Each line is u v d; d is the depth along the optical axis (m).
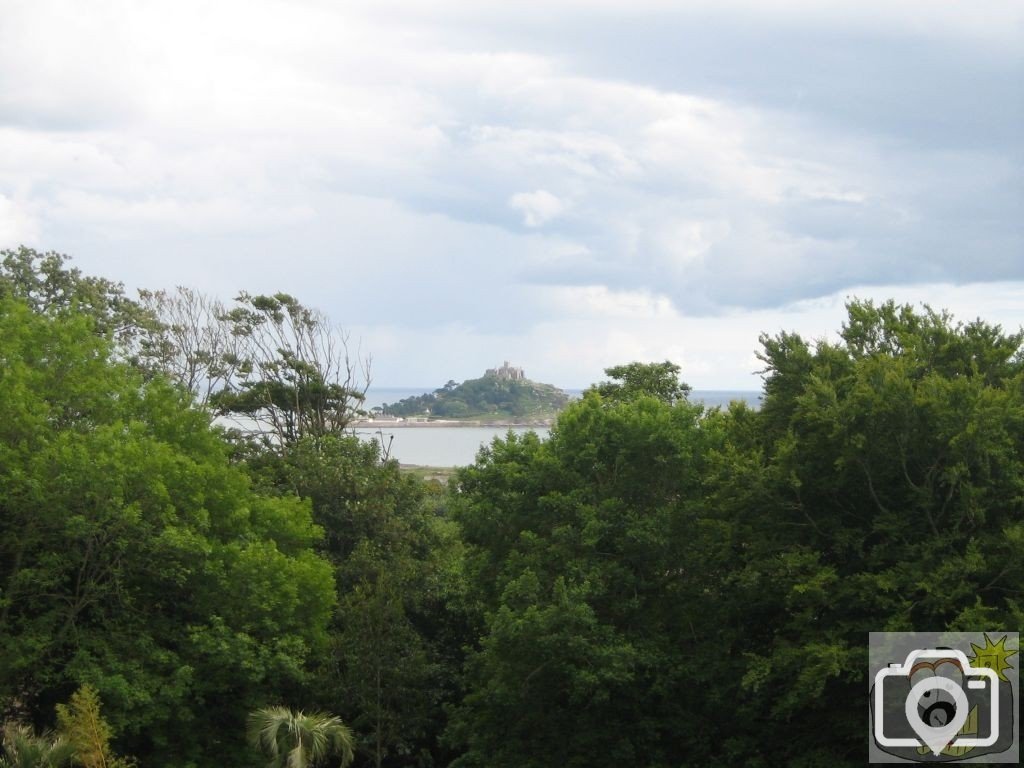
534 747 33.00
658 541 32.50
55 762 23.03
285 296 62.03
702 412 37.72
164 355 58.78
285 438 59.34
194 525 33.16
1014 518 28.55
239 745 33.31
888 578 27.16
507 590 31.84
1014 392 29.69
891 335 34.31
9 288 50.56
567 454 35.59
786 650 28.12
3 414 31.73
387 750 38.50
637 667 32.41
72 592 31.77
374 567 42.66
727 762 31.05
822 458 30.14
